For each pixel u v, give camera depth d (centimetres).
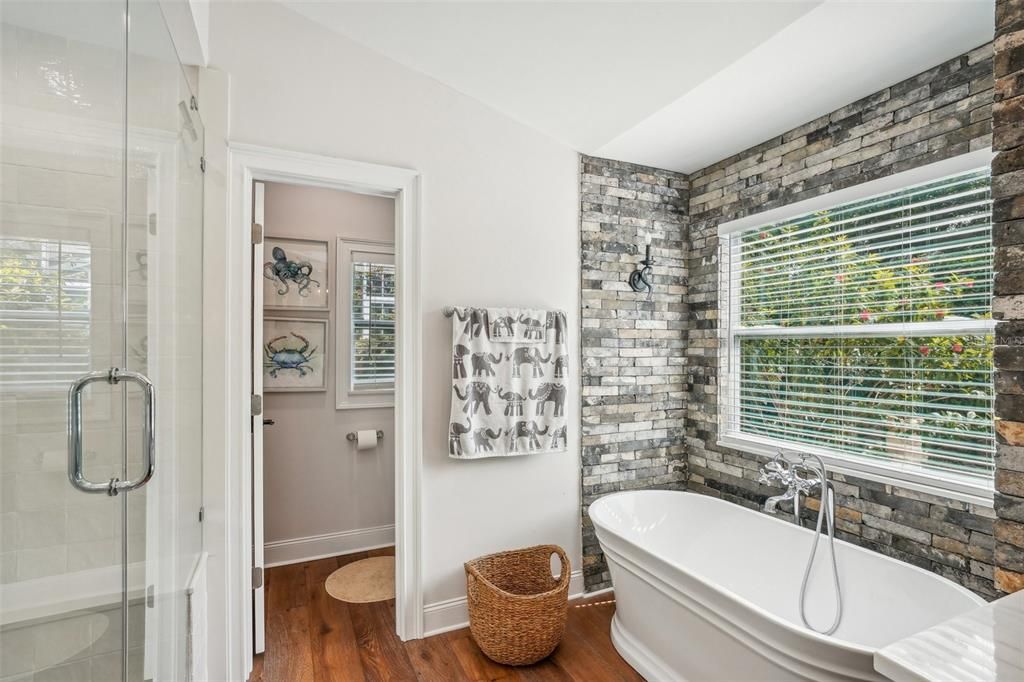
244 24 214
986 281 191
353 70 233
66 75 115
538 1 191
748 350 295
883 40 186
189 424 182
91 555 119
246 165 213
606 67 222
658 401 314
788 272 270
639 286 305
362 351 344
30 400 112
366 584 296
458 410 246
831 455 243
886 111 220
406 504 242
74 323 117
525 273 273
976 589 188
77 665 117
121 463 124
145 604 134
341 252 338
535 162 277
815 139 250
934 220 207
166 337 153
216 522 205
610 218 300
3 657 111
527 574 260
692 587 189
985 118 187
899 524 212
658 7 182
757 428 288
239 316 213
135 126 126
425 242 248
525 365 263
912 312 215
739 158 292
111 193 120
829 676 150
